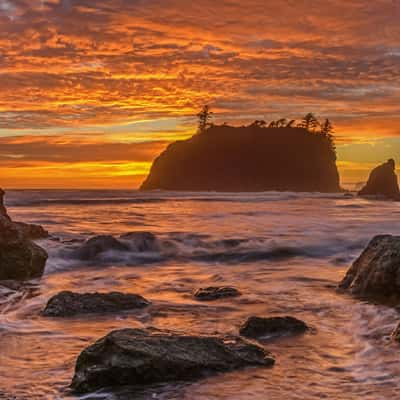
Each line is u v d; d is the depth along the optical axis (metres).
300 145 155.00
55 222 29.31
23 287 13.13
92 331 8.68
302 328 8.48
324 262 17.36
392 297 11.07
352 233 23.67
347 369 6.69
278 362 6.91
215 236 22.09
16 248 14.62
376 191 100.00
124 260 17.89
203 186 149.62
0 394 5.89
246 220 31.55
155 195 77.75
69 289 12.91
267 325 8.38
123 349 6.28
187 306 10.52
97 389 5.96
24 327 8.92
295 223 29.19
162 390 5.92
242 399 5.69
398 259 11.30
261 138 156.50
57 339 8.19
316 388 6.00
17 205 45.31
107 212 38.12
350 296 11.52
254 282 13.55
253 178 150.25
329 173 155.25
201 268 16.52
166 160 157.88
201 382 6.13
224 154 153.75
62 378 6.41
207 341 6.79
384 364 6.86
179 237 21.02
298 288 12.56
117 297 10.30
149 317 9.60
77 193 80.25
